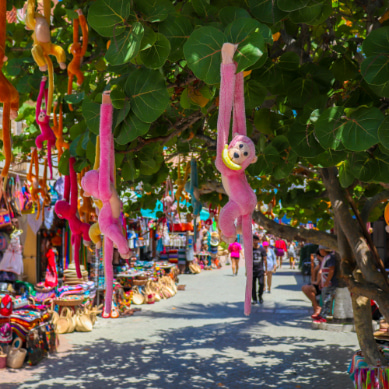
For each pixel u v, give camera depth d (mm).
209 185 5324
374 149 2111
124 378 6594
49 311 8305
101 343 8688
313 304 10648
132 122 1774
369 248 3598
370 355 4164
